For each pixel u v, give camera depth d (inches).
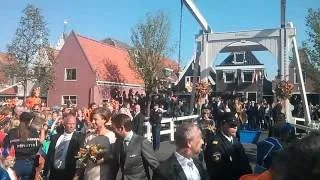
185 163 155.8
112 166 212.8
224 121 208.4
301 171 52.3
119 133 207.5
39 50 1498.5
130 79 1878.7
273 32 847.1
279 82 815.1
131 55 1715.1
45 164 251.9
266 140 185.2
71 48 1721.2
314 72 1397.6
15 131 268.2
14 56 1473.9
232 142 206.7
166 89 1519.4
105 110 235.8
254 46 960.3
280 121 220.8
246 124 1002.7
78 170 226.5
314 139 53.1
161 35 1686.8
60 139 248.4
